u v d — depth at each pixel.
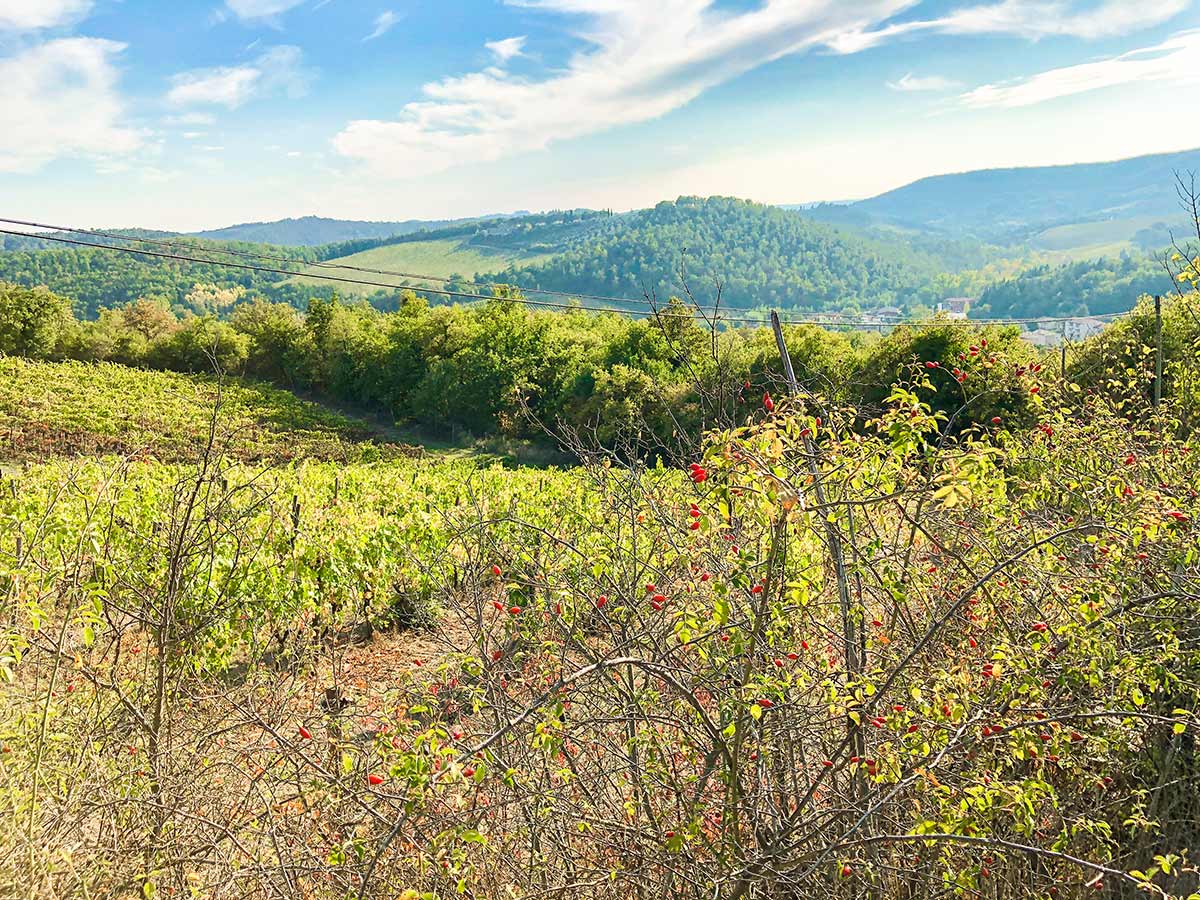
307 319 62.72
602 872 3.32
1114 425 5.70
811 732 3.58
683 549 3.98
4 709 4.07
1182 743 3.92
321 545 10.33
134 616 4.48
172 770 3.87
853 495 3.43
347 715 4.16
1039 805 3.41
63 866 3.35
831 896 3.24
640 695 3.39
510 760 3.37
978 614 3.82
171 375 57.88
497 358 44.91
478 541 4.80
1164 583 3.99
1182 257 5.91
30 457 30.56
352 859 3.27
